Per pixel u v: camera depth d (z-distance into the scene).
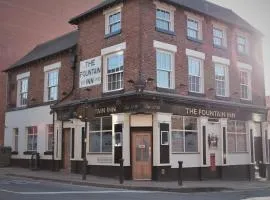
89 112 19.41
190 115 21.08
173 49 21.05
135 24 19.95
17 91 29.55
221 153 22.80
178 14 21.72
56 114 24.48
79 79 23.23
